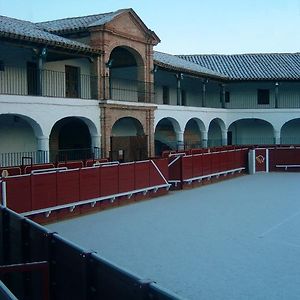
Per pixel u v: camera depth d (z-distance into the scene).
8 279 8.05
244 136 42.31
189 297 8.71
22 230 7.82
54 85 25.66
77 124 27.69
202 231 14.59
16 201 15.42
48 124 21.92
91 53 24.41
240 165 31.95
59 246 6.44
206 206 19.41
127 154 27.31
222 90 39.59
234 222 15.98
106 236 14.09
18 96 20.42
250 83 40.84
